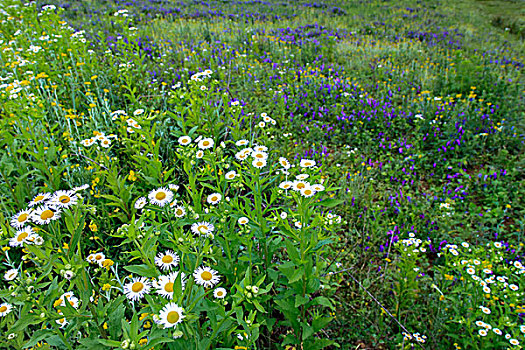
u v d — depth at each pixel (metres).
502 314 2.73
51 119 4.24
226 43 9.83
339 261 3.45
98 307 1.87
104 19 11.14
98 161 3.36
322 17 14.90
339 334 2.94
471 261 2.98
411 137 5.98
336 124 6.19
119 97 5.15
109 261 2.17
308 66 8.30
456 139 5.58
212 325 1.92
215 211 2.58
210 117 4.20
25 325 1.69
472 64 8.00
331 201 2.23
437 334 2.90
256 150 2.62
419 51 10.03
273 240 2.80
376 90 7.59
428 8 18.77
